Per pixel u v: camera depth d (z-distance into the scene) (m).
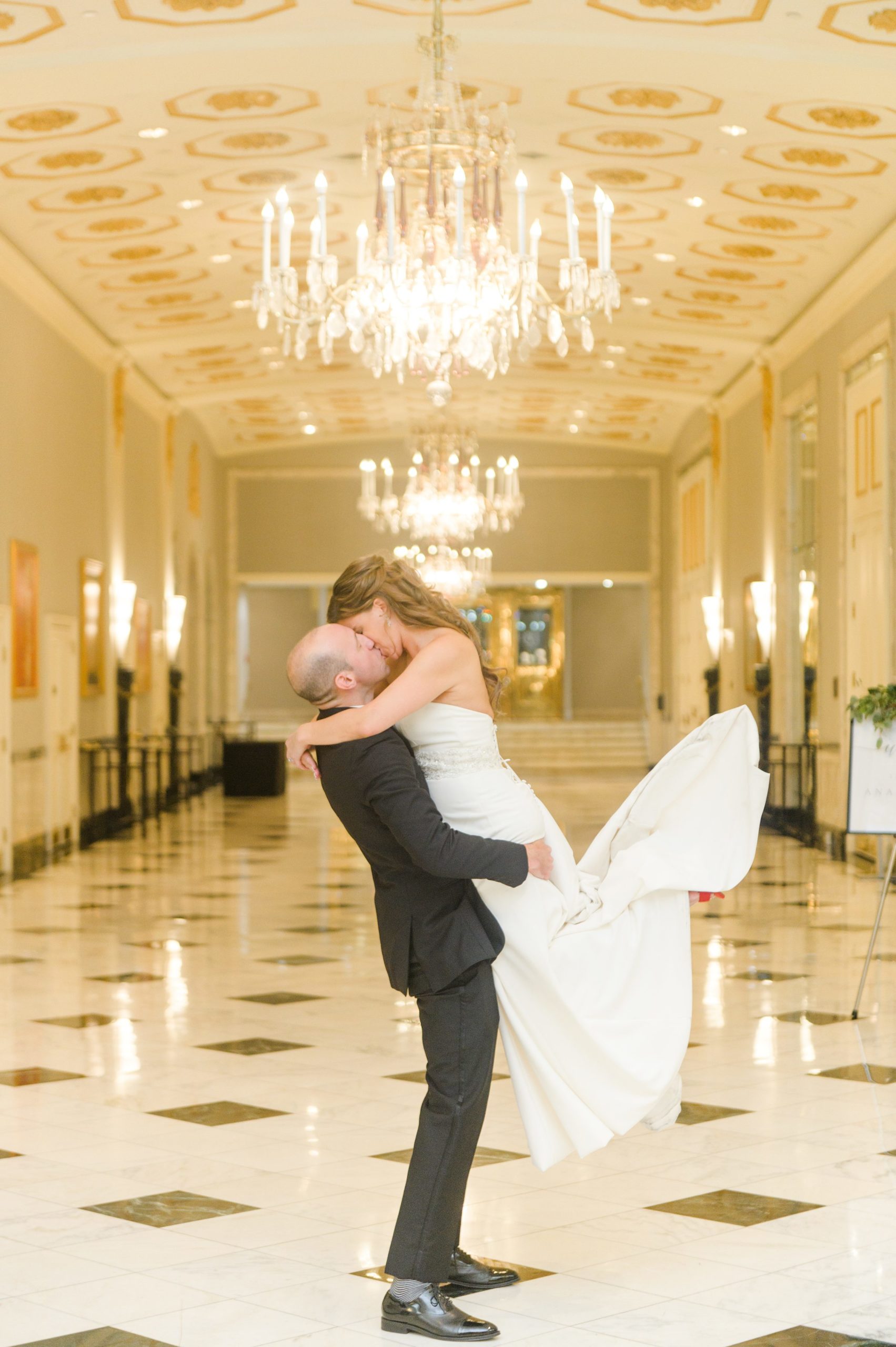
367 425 25.53
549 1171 4.49
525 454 27.16
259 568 27.28
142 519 19.52
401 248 9.42
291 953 8.79
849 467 14.00
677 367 19.67
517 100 10.45
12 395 13.05
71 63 9.34
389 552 27.17
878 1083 5.60
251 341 18.09
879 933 9.44
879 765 6.72
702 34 9.19
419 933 3.31
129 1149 4.74
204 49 9.27
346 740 3.25
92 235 13.15
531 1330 3.25
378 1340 3.19
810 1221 4.00
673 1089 3.59
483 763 3.37
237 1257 3.72
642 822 3.63
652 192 12.42
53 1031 6.61
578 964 3.36
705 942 9.12
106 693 17.09
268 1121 5.08
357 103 10.42
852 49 9.22
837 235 12.99
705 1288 3.51
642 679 35.47
